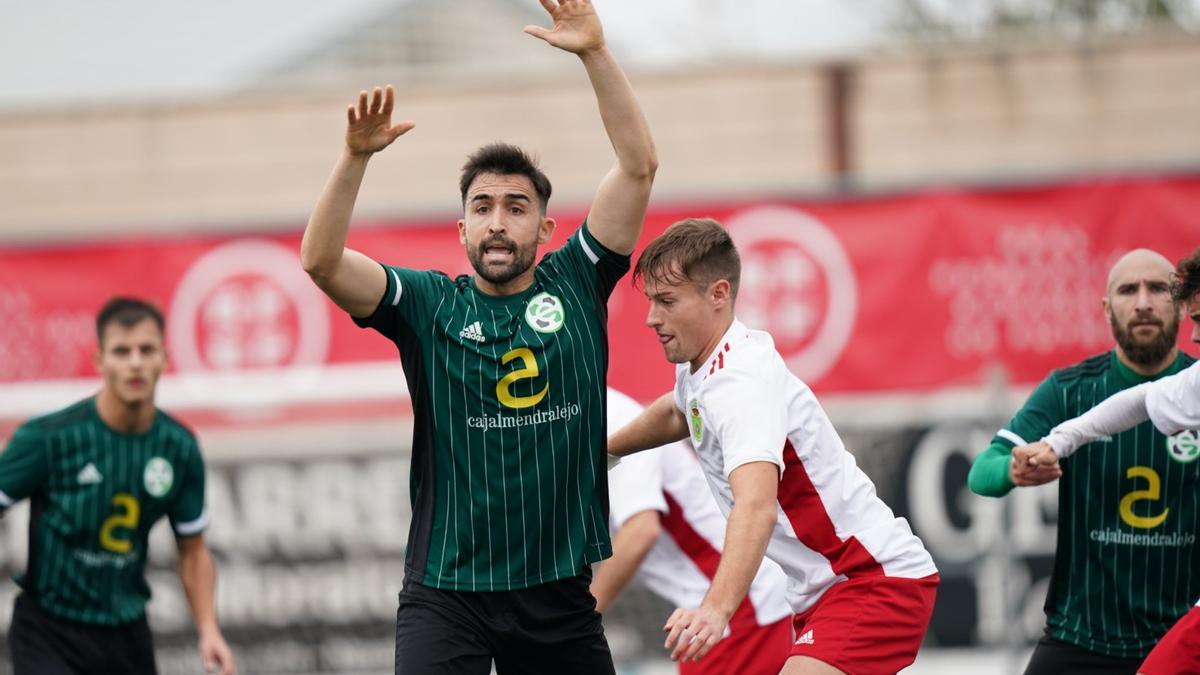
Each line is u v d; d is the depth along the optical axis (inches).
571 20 621.0
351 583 1285.7
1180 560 751.1
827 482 649.6
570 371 632.4
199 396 1371.8
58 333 1390.3
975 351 1328.7
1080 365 775.1
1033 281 1330.0
